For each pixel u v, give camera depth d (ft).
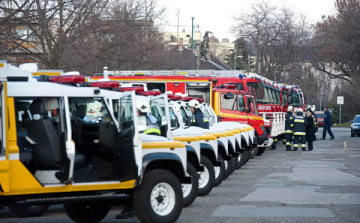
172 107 60.64
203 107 80.12
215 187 62.64
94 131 38.88
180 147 41.70
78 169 37.83
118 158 38.96
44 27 99.55
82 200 37.45
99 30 111.45
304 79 317.22
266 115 123.85
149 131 45.50
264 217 43.91
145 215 38.99
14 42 94.32
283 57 253.85
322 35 250.57
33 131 36.78
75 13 107.96
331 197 54.19
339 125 284.82
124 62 118.42
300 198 53.67
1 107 34.99
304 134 120.57
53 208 52.39
